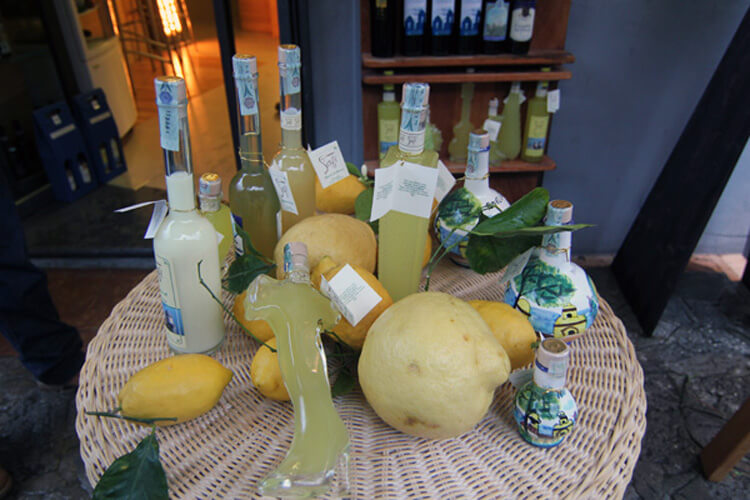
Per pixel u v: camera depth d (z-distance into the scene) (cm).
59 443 126
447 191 79
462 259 86
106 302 174
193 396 57
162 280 63
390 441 59
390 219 65
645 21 158
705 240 196
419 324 52
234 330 74
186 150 58
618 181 184
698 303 174
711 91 154
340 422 53
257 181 77
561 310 68
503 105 163
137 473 49
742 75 141
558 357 54
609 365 70
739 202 187
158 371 57
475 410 52
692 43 160
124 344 71
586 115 174
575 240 197
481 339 53
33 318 123
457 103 162
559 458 57
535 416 56
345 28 158
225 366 68
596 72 166
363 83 155
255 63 69
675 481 120
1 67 211
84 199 230
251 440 59
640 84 168
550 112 158
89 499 114
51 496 115
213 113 305
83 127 233
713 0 154
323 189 88
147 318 76
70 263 192
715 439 119
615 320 77
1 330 121
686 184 156
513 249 66
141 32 352
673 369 150
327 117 174
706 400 141
